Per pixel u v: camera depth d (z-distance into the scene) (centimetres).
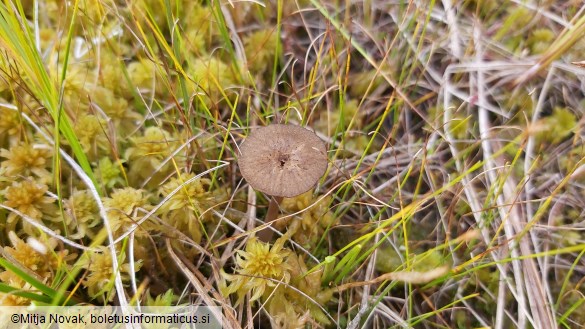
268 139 11
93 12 17
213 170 15
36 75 12
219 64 17
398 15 18
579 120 16
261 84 17
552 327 13
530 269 14
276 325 13
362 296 14
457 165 15
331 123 17
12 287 11
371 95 18
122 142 16
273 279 13
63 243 14
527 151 15
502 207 14
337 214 16
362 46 18
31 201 14
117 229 13
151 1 17
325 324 14
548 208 16
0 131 15
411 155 16
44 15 17
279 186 11
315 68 15
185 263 14
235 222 15
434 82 18
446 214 15
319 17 19
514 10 18
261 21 18
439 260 15
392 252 15
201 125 16
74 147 12
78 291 13
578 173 15
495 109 16
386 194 16
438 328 14
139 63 17
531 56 17
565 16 17
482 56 17
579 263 15
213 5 17
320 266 14
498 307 14
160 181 15
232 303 14
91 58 17
